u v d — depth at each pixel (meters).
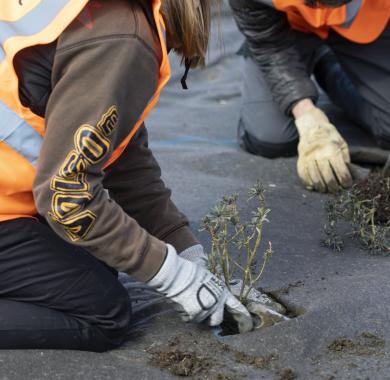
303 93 3.71
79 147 1.77
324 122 3.62
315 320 2.20
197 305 2.01
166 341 2.11
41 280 1.99
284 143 3.89
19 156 1.88
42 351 1.99
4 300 2.01
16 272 1.98
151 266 1.93
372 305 2.31
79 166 1.78
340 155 3.45
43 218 2.06
